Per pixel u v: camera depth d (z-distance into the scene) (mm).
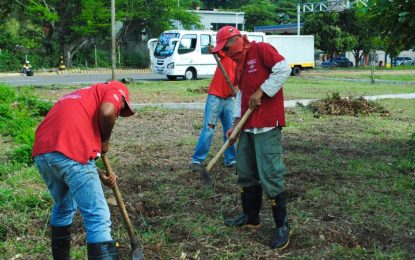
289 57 33969
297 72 34438
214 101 6758
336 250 4277
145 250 4297
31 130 9297
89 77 31516
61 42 40062
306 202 5457
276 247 4340
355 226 4781
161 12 42438
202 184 6125
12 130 9812
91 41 43750
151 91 19812
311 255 4223
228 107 6840
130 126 10938
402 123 11406
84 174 3412
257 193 4691
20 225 4801
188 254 4246
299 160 7418
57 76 32969
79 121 3453
